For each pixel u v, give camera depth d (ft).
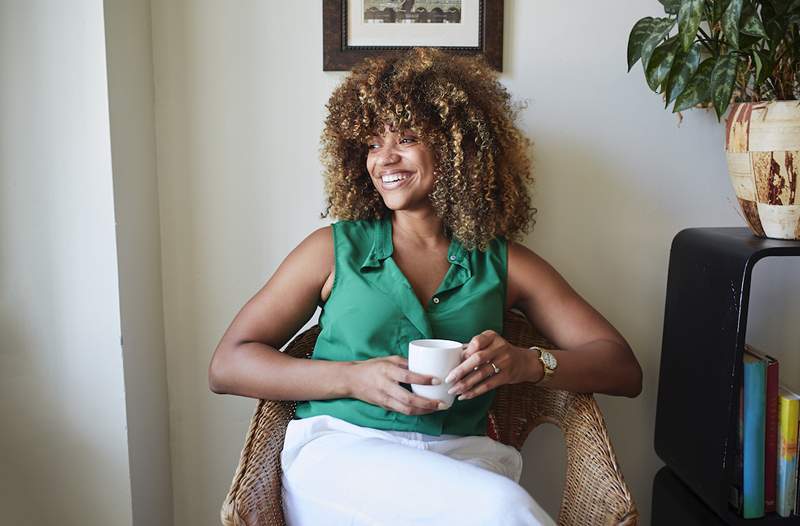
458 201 4.64
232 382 4.42
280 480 4.33
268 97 5.47
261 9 5.39
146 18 5.26
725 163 5.75
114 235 4.74
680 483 5.37
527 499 3.49
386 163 4.58
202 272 5.61
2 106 4.62
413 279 4.64
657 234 5.78
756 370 4.59
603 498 4.06
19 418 4.87
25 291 4.78
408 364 4.12
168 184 5.50
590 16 5.52
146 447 5.24
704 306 4.82
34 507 4.95
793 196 4.53
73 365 4.84
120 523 4.97
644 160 5.70
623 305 5.82
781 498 4.71
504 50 5.52
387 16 5.39
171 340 5.65
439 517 3.57
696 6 4.29
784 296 5.92
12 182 4.68
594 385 4.48
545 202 5.69
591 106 5.61
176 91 5.42
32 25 4.58
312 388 4.27
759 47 4.96
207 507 5.82
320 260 4.68
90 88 4.63
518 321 5.06
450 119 4.60
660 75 4.83
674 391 5.26
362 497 3.82
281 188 5.56
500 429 5.14
